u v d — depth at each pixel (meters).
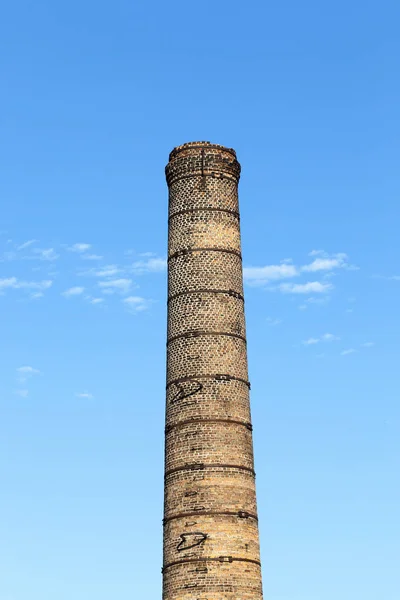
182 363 61.12
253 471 59.88
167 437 60.47
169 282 64.06
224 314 62.00
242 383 61.22
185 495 58.00
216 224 64.06
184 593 55.94
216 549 56.41
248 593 56.16
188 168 65.31
